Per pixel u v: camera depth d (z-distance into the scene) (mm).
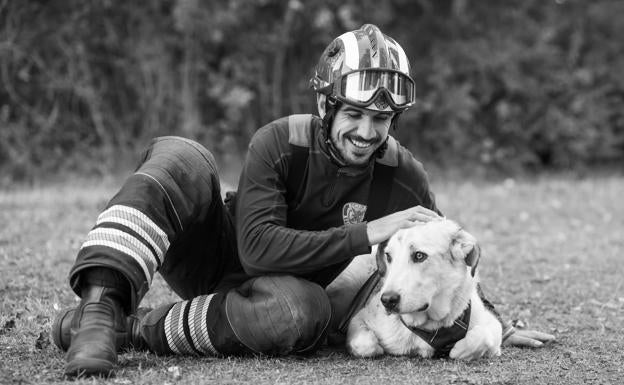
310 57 12609
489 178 13258
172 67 11898
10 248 6082
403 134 13289
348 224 3635
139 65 11609
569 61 14133
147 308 4027
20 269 5402
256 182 3678
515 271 6312
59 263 5699
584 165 14203
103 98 11570
